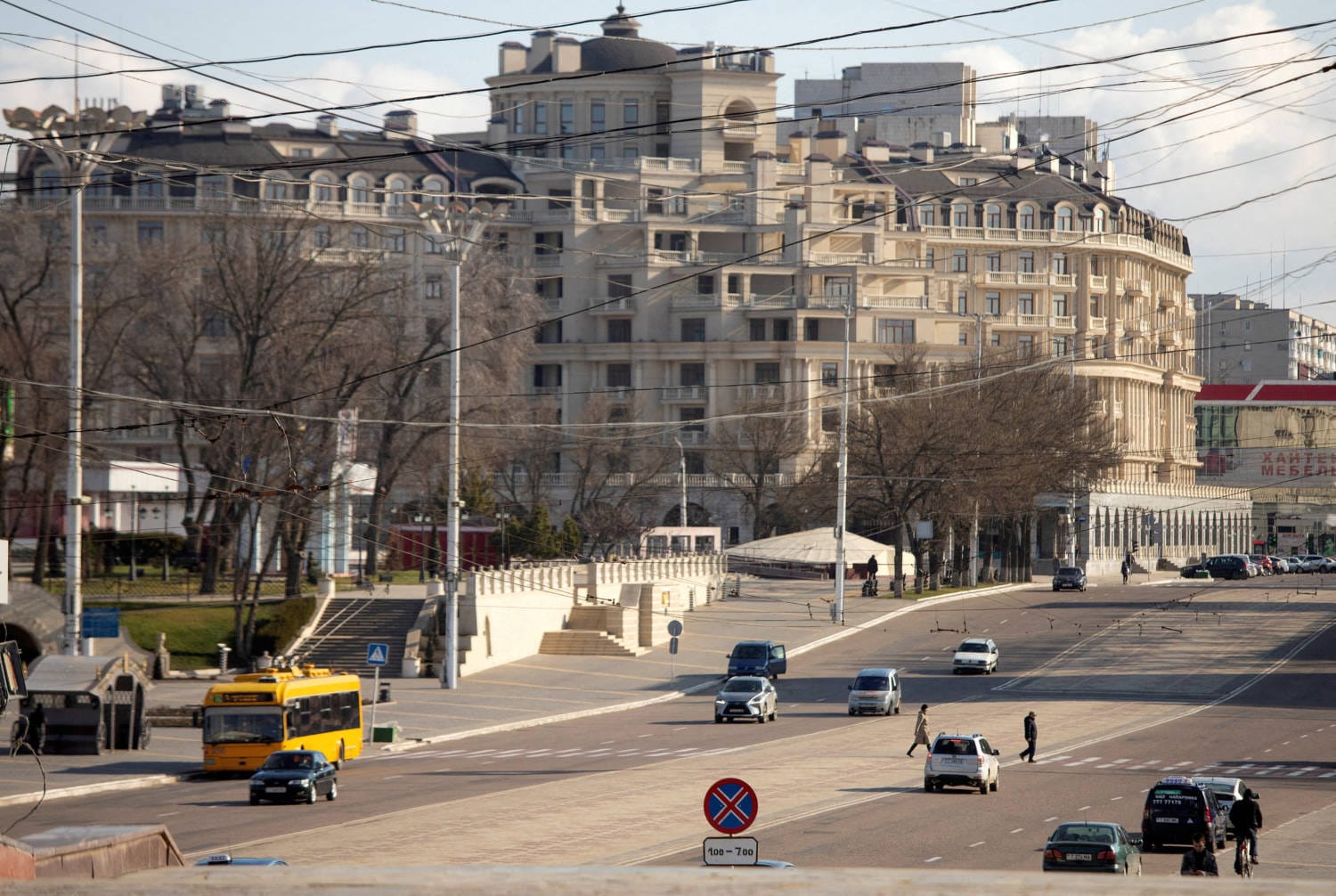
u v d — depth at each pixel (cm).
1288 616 10419
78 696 5434
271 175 15075
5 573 5144
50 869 1353
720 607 10944
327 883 775
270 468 8019
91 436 9344
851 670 8512
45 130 5734
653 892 758
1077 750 5741
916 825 3888
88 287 8956
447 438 9944
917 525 11294
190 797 4416
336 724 5216
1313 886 721
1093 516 14862
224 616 8069
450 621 7438
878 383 12938
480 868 800
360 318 8988
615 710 7088
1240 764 5359
